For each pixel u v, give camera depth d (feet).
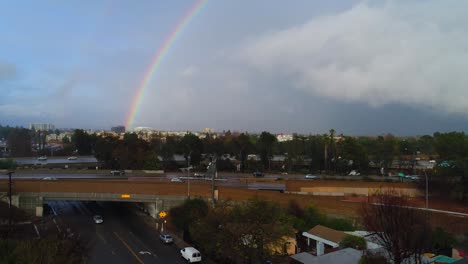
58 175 300.20
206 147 395.14
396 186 218.59
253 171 370.12
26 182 194.59
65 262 75.87
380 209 101.81
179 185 199.93
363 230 142.92
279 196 184.14
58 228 155.43
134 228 172.96
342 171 354.33
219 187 198.29
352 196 221.87
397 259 85.97
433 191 200.34
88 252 123.85
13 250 71.15
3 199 184.55
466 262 84.17
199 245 139.95
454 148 237.04
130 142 355.15
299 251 131.03
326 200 171.42
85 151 520.01
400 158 373.40
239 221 116.16
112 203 238.07
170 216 172.65
